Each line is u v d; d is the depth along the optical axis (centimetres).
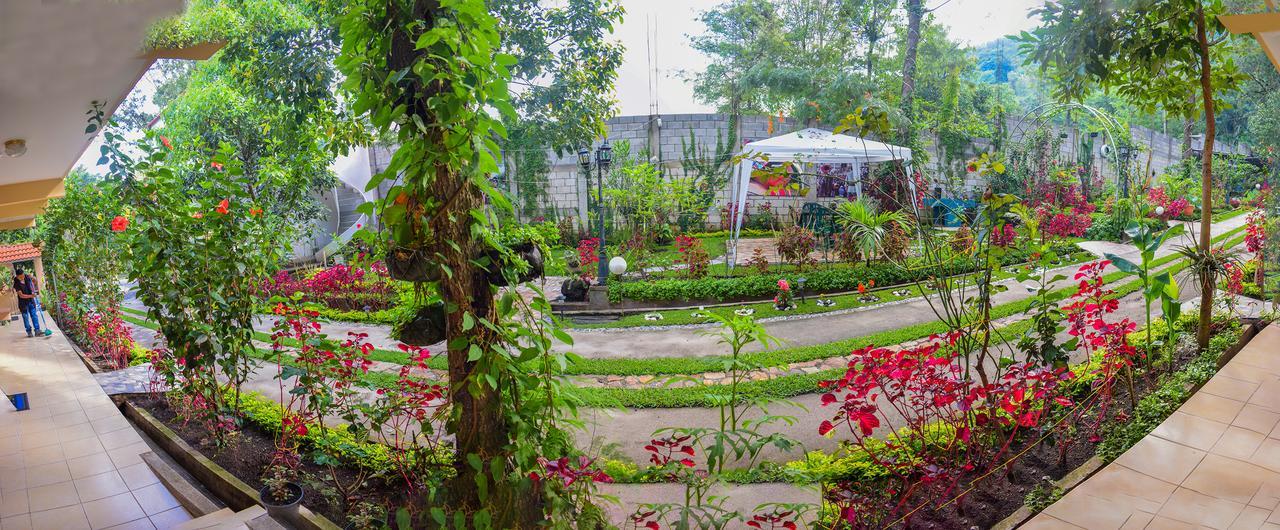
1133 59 546
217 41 228
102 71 240
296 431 459
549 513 277
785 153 1077
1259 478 371
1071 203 949
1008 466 395
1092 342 454
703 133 1584
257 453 497
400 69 256
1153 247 510
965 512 366
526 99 494
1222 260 551
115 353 828
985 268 427
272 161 627
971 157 733
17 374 772
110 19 198
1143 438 422
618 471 392
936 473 357
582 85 504
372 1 256
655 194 1477
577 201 1448
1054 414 452
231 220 507
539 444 281
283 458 452
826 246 1141
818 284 988
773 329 823
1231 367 511
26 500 450
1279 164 729
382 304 1040
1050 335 426
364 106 259
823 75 1101
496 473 263
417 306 297
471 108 255
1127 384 490
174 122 869
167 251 504
